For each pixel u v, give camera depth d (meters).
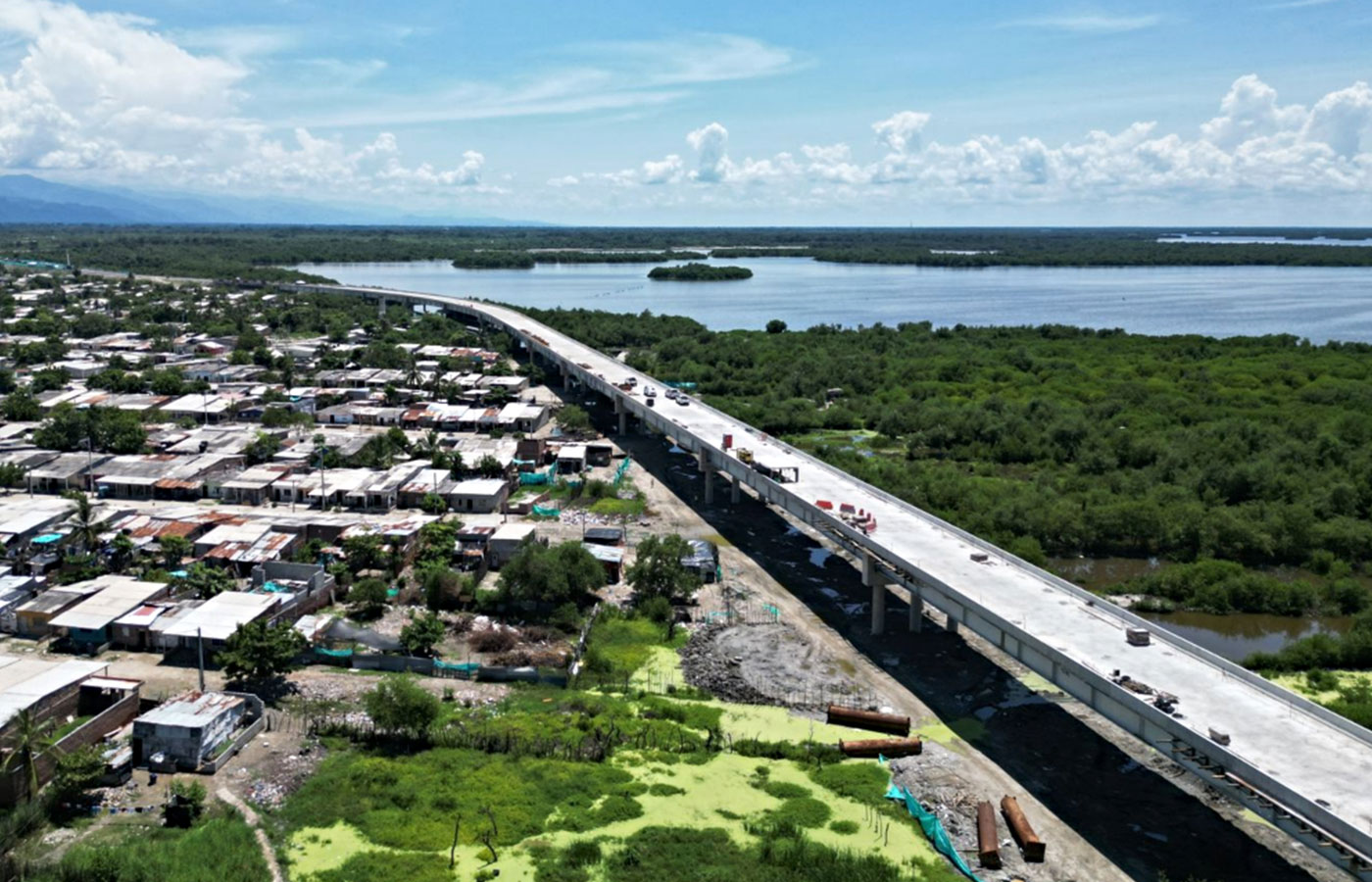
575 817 66.94
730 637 99.25
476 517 131.00
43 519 118.94
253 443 154.75
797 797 70.69
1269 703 68.31
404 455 161.38
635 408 180.38
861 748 77.19
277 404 192.25
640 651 94.94
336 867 61.06
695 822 67.06
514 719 80.19
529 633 96.75
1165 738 65.94
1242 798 60.53
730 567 119.88
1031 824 68.56
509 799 68.88
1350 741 63.25
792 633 100.75
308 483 138.50
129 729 75.38
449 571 105.44
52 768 69.00
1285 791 56.62
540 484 151.62
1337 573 122.06
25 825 63.62
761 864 62.19
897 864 63.06
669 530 133.12
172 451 156.88
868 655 96.56
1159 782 74.75
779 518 141.12
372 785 69.94
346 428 183.88
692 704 84.88
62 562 110.12
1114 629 80.62
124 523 120.94
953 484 148.62
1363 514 142.25
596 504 143.12
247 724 77.69
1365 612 105.94
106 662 88.38
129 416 168.75
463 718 80.31
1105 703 71.12
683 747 77.12
